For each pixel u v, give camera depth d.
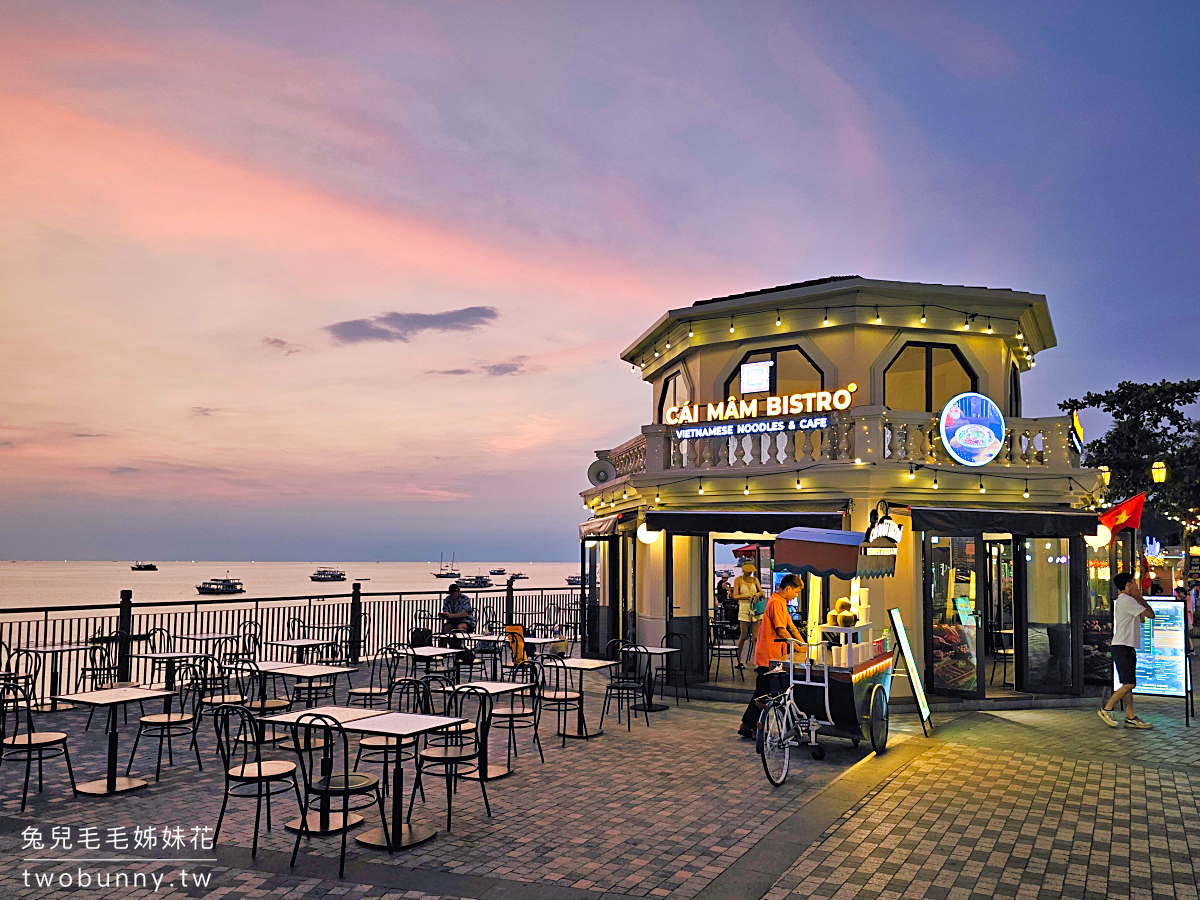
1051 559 13.75
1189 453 22.72
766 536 15.27
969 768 9.07
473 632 17.06
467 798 7.85
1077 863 6.16
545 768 9.05
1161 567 25.66
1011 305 15.81
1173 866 6.11
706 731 11.08
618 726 11.41
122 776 8.45
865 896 5.52
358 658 18.30
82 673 14.05
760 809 7.51
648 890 5.59
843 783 8.40
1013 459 14.51
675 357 17.80
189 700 12.69
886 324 15.28
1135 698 13.99
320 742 10.10
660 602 15.18
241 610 16.77
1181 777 8.72
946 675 13.38
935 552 13.84
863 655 9.88
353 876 5.82
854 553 9.45
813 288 15.27
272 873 5.86
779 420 14.59
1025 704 13.05
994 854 6.34
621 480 16.94
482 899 5.43
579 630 21.64
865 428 13.77
